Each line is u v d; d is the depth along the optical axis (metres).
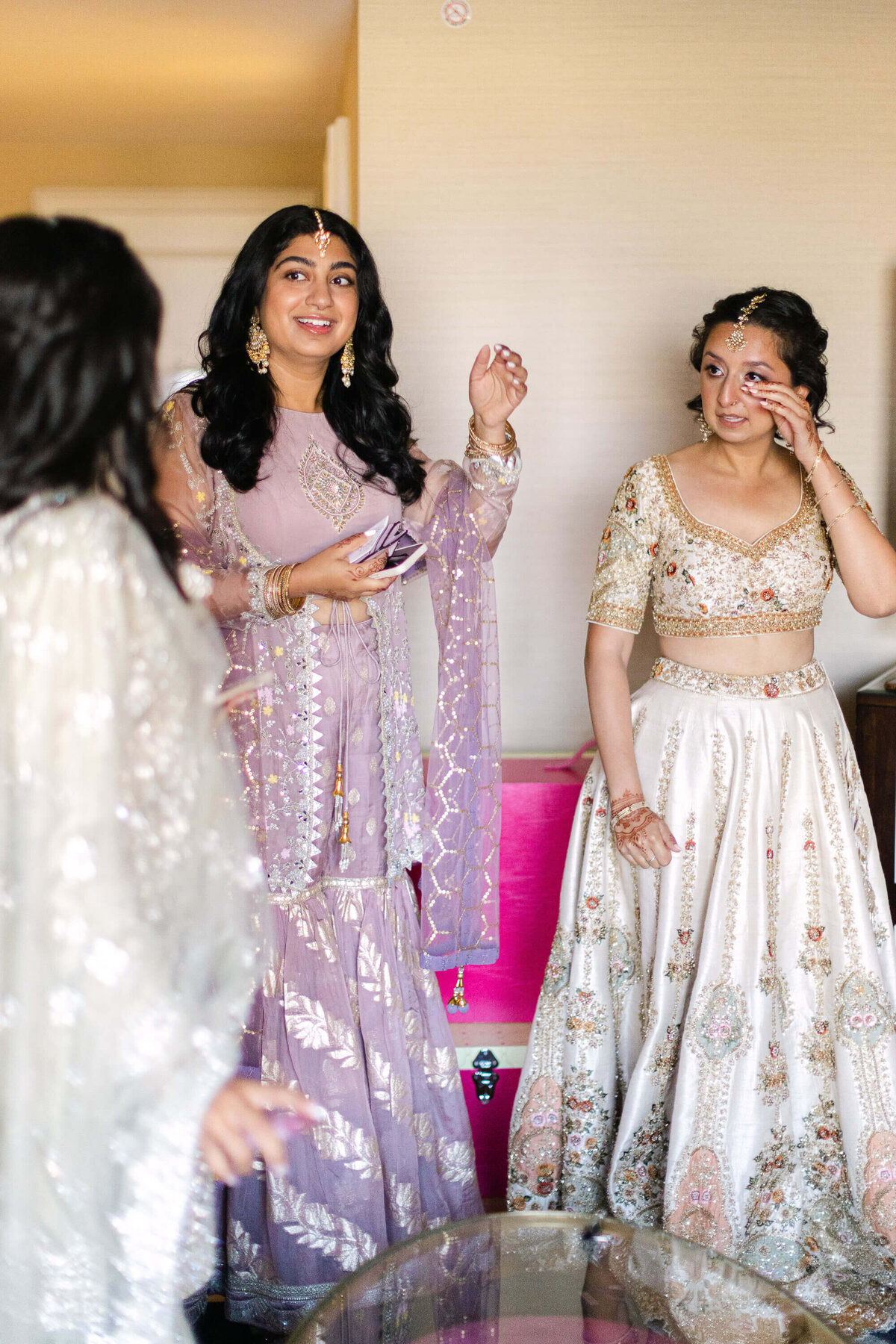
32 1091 1.11
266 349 2.19
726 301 2.34
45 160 5.04
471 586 2.43
